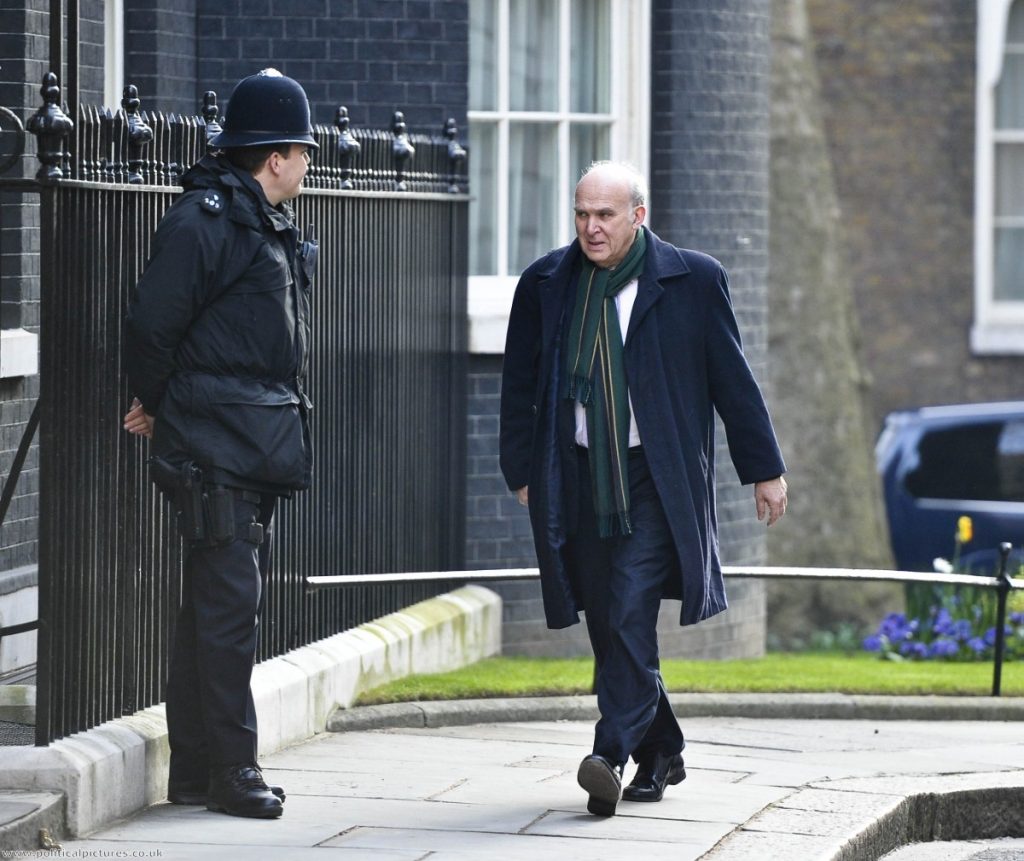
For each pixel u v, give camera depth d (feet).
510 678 102.73
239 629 68.64
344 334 97.35
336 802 73.31
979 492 194.29
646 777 74.23
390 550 104.68
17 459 67.62
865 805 74.54
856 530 188.03
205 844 65.98
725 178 130.82
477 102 125.70
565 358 71.61
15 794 65.98
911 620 141.79
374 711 92.02
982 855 75.92
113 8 108.68
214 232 66.28
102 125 70.64
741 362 72.08
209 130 80.07
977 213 225.76
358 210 98.89
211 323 67.00
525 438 75.25
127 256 72.54
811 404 189.37
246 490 67.87
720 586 72.69
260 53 116.88
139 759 70.74
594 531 72.08
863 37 225.35
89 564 70.13
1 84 91.50
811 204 193.57
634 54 127.54
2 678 87.35
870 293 226.38
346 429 97.76
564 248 73.36
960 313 225.76
